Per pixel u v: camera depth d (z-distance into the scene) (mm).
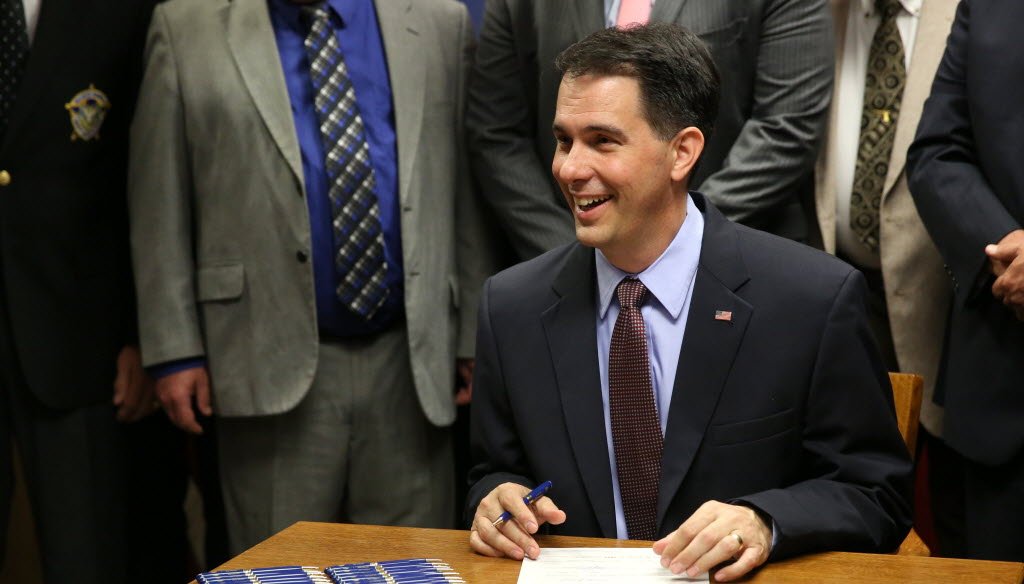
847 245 2734
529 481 1848
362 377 2715
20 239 2883
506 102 2766
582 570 1525
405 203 2682
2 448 2916
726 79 2588
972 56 2348
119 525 2998
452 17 2889
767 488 1720
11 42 2869
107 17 2920
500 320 1886
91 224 2943
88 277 2941
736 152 2574
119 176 2998
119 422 3008
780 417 1718
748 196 2531
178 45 2723
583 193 1698
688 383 1734
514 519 1615
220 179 2676
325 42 2691
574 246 1887
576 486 1765
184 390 2719
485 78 2789
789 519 1543
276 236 2652
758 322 1736
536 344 1838
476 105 2805
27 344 2885
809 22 2584
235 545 2758
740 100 2617
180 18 2746
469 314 2842
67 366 2914
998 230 2248
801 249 1803
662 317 1783
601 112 1671
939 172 2373
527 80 2742
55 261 2895
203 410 2742
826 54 2598
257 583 1484
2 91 2869
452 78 2848
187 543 3350
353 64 2703
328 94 2670
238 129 2656
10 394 2924
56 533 2922
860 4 2715
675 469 1716
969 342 2348
